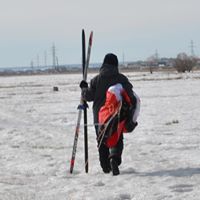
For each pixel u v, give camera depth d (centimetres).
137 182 1875
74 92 10588
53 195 1748
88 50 2084
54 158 2553
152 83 12862
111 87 1988
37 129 3950
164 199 1622
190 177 1923
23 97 9356
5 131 3831
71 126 4203
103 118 1989
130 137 3247
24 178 2067
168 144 2870
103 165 2075
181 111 5109
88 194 1733
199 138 3094
